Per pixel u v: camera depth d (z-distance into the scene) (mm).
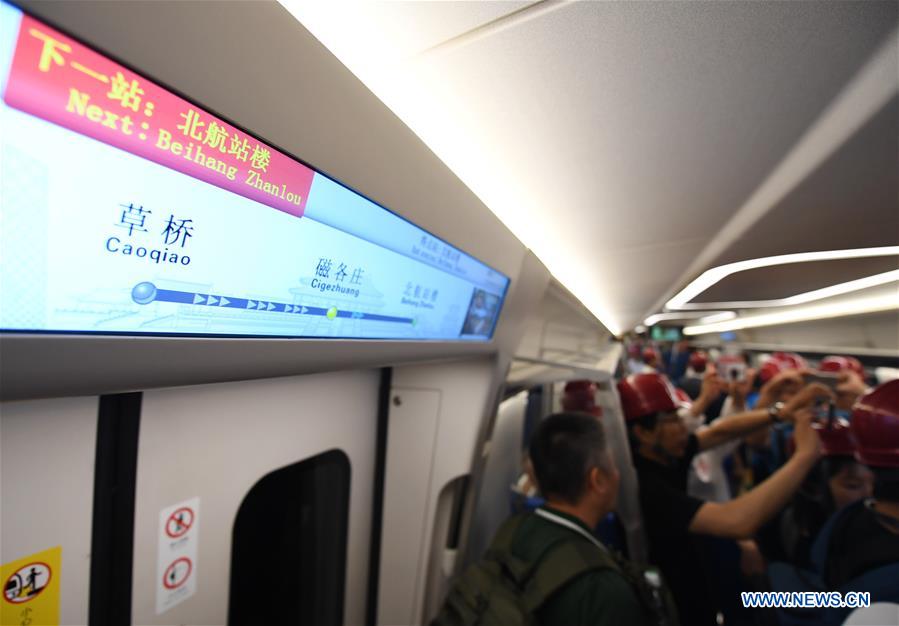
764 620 1654
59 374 423
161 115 396
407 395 1489
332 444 1224
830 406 1928
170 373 525
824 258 1732
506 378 1609
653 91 556
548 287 1717
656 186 879
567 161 767
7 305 369
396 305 883
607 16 425
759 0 408
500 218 1057
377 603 1454
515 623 947
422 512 1511
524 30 446
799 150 733
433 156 679
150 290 469
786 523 2207
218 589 886
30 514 591
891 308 3549
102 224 408
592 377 2070
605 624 917
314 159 533
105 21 317
